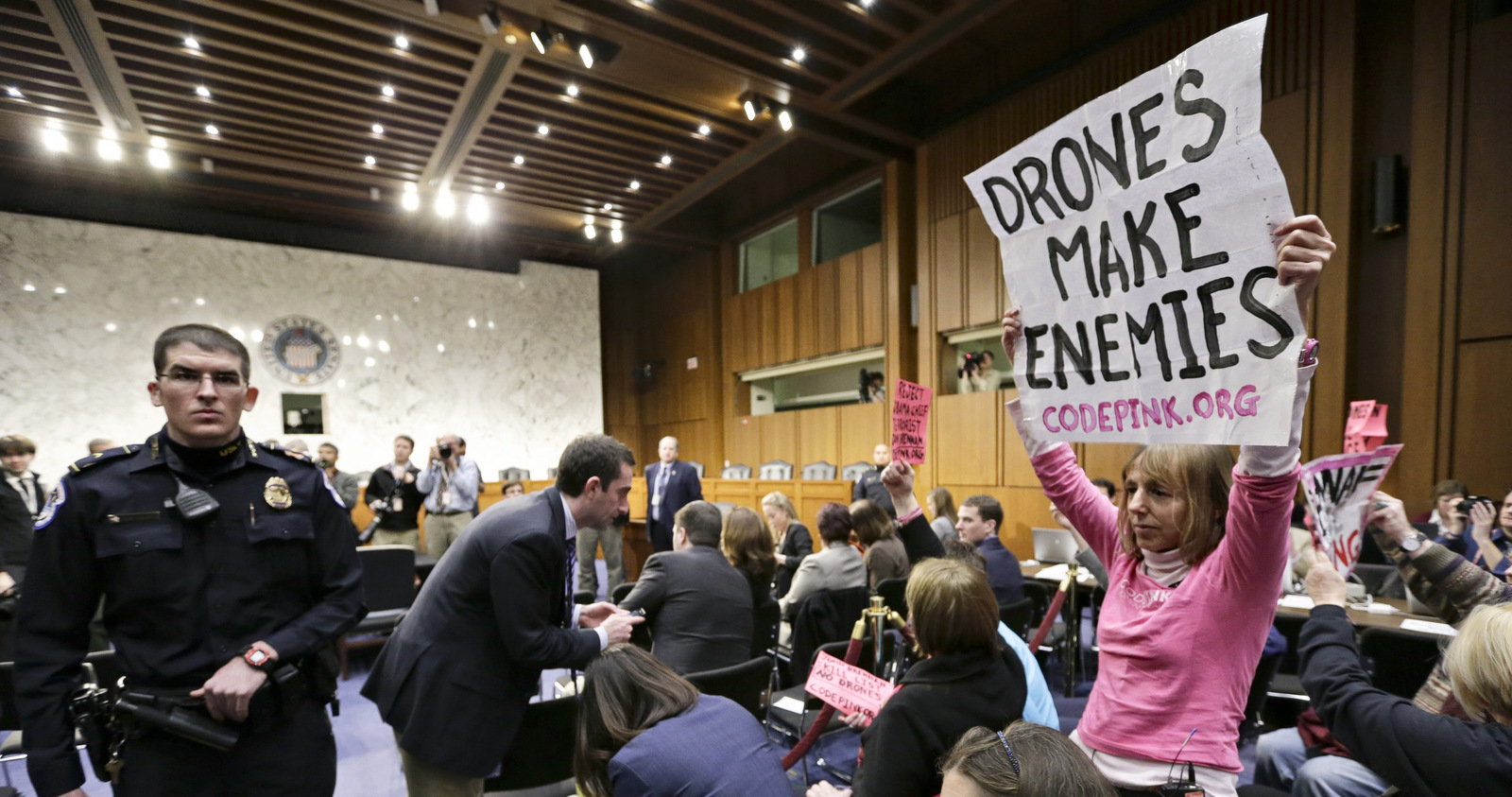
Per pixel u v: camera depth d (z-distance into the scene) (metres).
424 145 6.69
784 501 4.52
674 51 5.13
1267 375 0.82
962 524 3.17
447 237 9.32
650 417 11.35
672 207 8.39
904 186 7.05
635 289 11.55
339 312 8.70
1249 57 0.82
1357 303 4.29
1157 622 0.96
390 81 5.52
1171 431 0.95
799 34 5.02
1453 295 3.86
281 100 5.76
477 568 1.48
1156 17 5.01
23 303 7.09
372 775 2.63
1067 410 1.11
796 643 2.74
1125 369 1.01
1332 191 4.29
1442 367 3.89
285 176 7.32
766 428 8.98
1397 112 4.16
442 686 1.46
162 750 1.18
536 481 9.88
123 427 7.45
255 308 8.20
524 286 10.07
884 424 7.25
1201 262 0.89
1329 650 1.03
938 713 1.15
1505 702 0.84
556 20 4.75
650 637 2.49
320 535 1.40
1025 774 0.64
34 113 5.76
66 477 1.21
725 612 2.28
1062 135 1.07
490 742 1.48
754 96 5.75
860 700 1.46
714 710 1.19
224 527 1.27
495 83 5.52
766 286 8.93
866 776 1.16
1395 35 4.18
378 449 8.85
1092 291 1.05
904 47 5.04
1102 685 1.04
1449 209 3.88
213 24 4.65
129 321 7.54
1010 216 1.18
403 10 4.55
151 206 7.66
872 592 2.83
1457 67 3.86
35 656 1.15
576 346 10.43
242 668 1.20
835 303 7.84
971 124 6.30
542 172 7.37
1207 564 0.94
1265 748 1.90
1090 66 5.42
